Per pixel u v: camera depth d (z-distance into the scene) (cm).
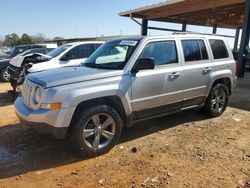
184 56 560
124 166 419
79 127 427
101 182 376
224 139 519
